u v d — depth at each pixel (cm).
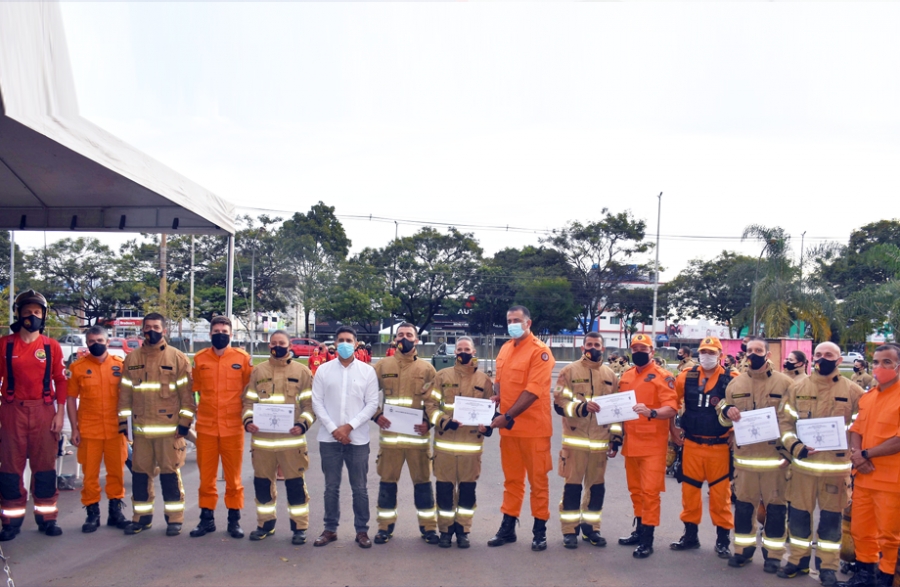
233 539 684
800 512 607
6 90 475
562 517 688
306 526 676
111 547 650
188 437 819
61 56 558
